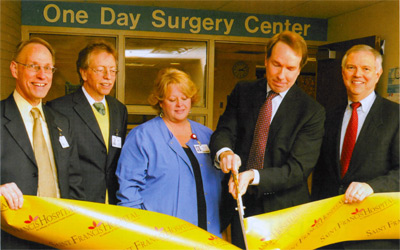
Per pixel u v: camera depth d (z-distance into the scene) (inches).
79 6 202.1
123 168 75.4
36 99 76.5
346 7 197.2
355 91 85.6
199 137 83.0
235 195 70.7
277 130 79.2
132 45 210.8
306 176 78.4
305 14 217.0
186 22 212.4
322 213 72.1
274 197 80.1
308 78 387.2
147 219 65.4
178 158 76.7
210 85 218.2
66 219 63.2
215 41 217.3
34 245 68.7
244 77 339.3
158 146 75.7
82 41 205.9
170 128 79.4
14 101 75.3
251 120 82.7
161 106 79.0
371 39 181.3
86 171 95.3
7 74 166.2
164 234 63.9
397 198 74.1
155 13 209.2
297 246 69.7
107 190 99.0
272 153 79.0
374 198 73.7
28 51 73.9
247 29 218.5
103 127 101.4
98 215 63.8
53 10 199.9
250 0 189.8
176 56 215.9
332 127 90.1
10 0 174.7
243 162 82.1
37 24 199.0
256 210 81.2
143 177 75.4
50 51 76.5
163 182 75.0
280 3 193.6
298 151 76.9
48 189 75.8
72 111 96.4
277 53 75.3
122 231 63.6
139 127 78.1
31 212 62.8
